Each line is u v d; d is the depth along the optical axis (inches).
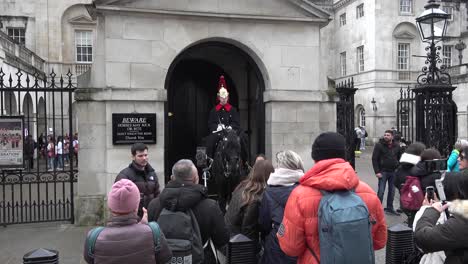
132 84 386.6
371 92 1579.7
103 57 384.2
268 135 428.5
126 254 130.6
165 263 139.5
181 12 390.9
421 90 447.5
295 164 176.9
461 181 142.6
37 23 1336.1
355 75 1684.3
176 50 397.1
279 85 424.5
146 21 388.8
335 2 1827.0
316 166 140.9
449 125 445.4
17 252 308.5
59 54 1347.2
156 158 390.9
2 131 376.5
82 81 385.4
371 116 1577.3
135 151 270.7
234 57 499.8
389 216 423.8
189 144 503.5
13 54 922.7
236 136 354.0
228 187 349.4
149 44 390.0
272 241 172.6
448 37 1624.0
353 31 1704.0
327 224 131.0
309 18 424.8
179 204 169.0
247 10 411.5
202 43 418.0
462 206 137.4
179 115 499.5
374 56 1565.0
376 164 441.1
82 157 382.6
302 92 429.1
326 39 1852.9
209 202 177.5
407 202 276.4
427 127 443.5
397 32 1578.5
